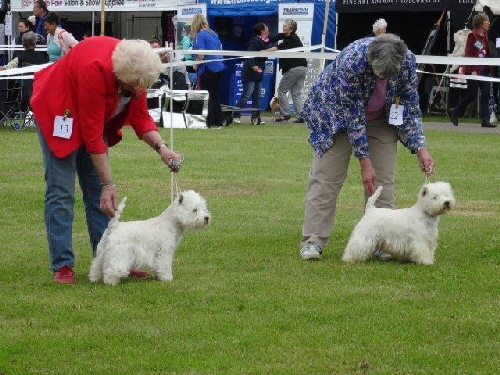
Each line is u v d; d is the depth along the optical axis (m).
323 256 7.66
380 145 7.54
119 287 6.41
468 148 15.53
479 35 18.66
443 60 13.81
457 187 11.64
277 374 4.69
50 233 6.54
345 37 22.84
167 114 19.48
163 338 5.26
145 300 6.07
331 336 5.33
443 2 20.33
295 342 5.21
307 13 22.30
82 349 5.08
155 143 6.71
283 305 5.99
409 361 4.93
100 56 6.22
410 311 5.87
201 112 19.58
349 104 7.19
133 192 10.96
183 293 6.25
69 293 6.25
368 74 7.08
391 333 5.41
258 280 6.68
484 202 10.58
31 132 17.47
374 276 6.84
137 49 6.11
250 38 25.22
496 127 19.58
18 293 6.25
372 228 7.28
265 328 5.47
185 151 14.92
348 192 11.20
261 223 9.16
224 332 5.38
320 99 7.44
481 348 5.16
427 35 22.86
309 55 15.26
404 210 7.34
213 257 7.52
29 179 11.78
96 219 6.84
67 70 6.33
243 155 14.51
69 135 6.34
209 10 23.88
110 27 27.20
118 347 5.09
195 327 5.46
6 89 17.86
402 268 7.12
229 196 10.80
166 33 25.73
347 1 21.62
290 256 7.61
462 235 8.58
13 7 26.28
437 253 7.77
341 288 6.45
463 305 6.04
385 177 7.57
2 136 16.62
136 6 24.61
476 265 7.27
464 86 21.28
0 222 9.06
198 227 6.55
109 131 6.68
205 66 19.41
